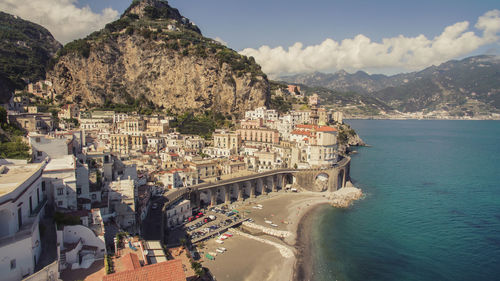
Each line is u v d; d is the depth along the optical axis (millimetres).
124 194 83312
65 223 56812
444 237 109438
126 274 48719
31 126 117250
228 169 166625
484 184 181750
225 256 91688
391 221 124062
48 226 56656
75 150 92938
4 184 48156
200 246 96375
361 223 121875
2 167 57469
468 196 158125
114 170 99250
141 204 95062
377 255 96875
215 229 108125
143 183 116250
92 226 61719
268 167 182375
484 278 85062
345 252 98438
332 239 107375
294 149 186500
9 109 163000
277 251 96062
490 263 92250
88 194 74625
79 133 106875
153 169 143250
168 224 106000
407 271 88375
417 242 105688
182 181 137125
